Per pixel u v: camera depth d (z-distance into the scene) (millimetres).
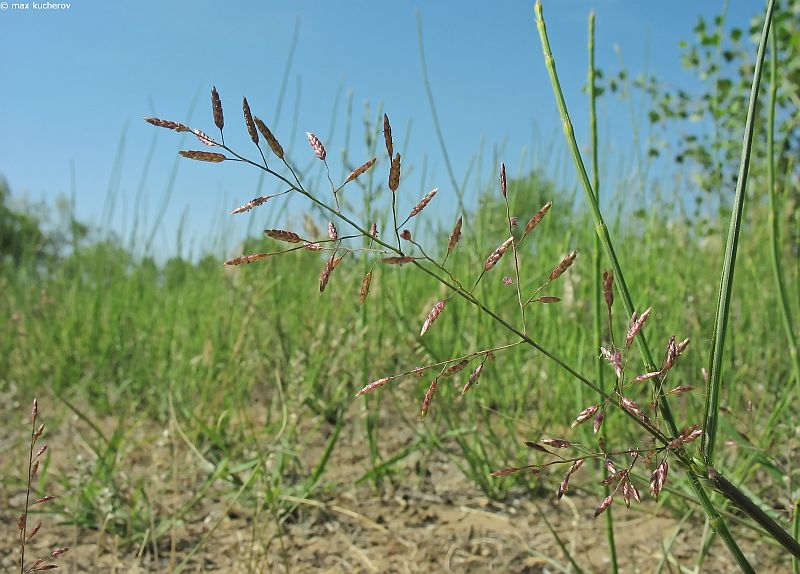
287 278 3504
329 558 1896
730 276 887
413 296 3072
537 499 2221
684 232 3314
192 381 3078
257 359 2998
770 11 882
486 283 2549
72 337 3822
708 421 897
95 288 4430
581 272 2479
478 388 2549
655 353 2299
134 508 1986
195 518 2125
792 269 3021
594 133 1188
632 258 2910
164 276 4527
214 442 2455
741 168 899
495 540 1972
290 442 2363
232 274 3270
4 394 3371
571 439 2314
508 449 2287
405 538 1989
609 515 1485
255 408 3027
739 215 892
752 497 1692
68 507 2047
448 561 1865
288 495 2148
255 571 1731
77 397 3363
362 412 2385
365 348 2467
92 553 1930
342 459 2551
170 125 759
